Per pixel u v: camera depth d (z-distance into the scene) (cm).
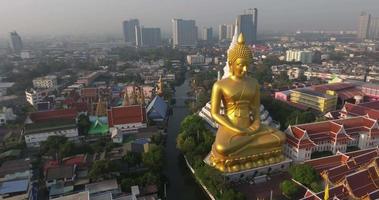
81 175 8712
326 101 14925
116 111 12456
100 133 12475
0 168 8238
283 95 17088
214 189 7344
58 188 8025
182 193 8444
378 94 16725
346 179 6431
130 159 9000
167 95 18462
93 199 6581
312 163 8194
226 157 7569
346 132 10175
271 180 8100
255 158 7938
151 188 7825
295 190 7188
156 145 9612
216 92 7469
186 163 9806
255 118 7750
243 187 7794
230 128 7406
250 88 7375
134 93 15688
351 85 17988
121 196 7244
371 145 10294
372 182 6544
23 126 13062
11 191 7238
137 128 12581
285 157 8838
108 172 8325
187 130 10356
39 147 11331
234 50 7212
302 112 13025
